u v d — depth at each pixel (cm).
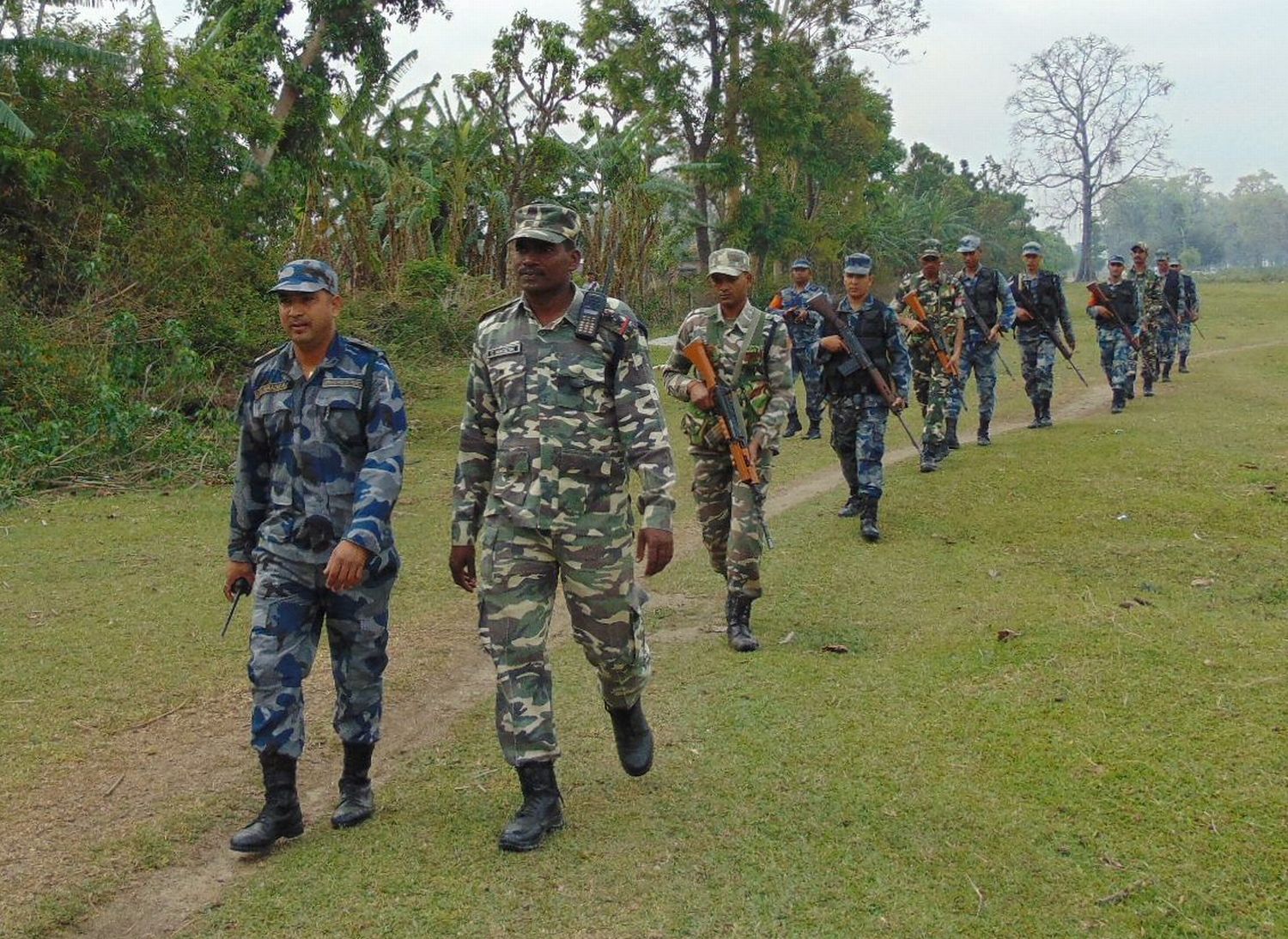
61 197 1308
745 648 522
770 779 381
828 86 3819
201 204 1395
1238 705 423
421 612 609
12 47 1255
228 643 551
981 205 6488
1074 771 376
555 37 2498
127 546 745
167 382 1137
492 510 343
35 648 539
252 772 408
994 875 316
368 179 2052
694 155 3400
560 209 337
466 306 1836
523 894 313
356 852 341
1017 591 599
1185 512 751
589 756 407
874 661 500
